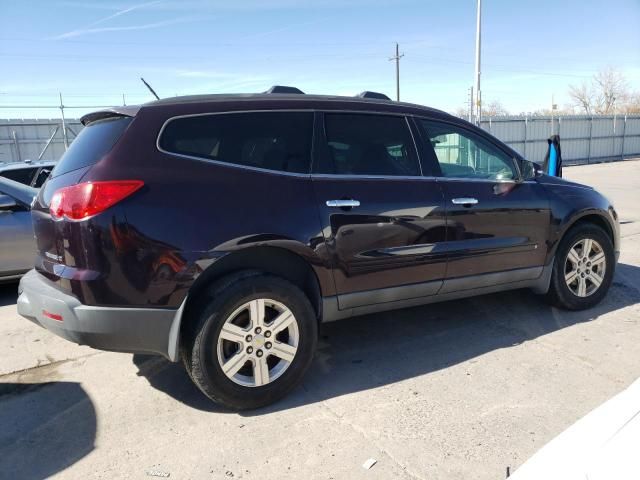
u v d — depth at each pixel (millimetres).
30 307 3150
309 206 3271
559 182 4488
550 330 4281
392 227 3543
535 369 3592
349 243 3395
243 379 3123
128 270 2814
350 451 2730
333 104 3588
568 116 30578
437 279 3809
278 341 3191
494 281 4125
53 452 2812
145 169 2906
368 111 3701
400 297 3689
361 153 3600
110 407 3270
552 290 4531
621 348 3893
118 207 2799
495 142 4230
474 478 2484
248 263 3223
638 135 34125
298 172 3330
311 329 3291
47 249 3086
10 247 5605
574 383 3375
